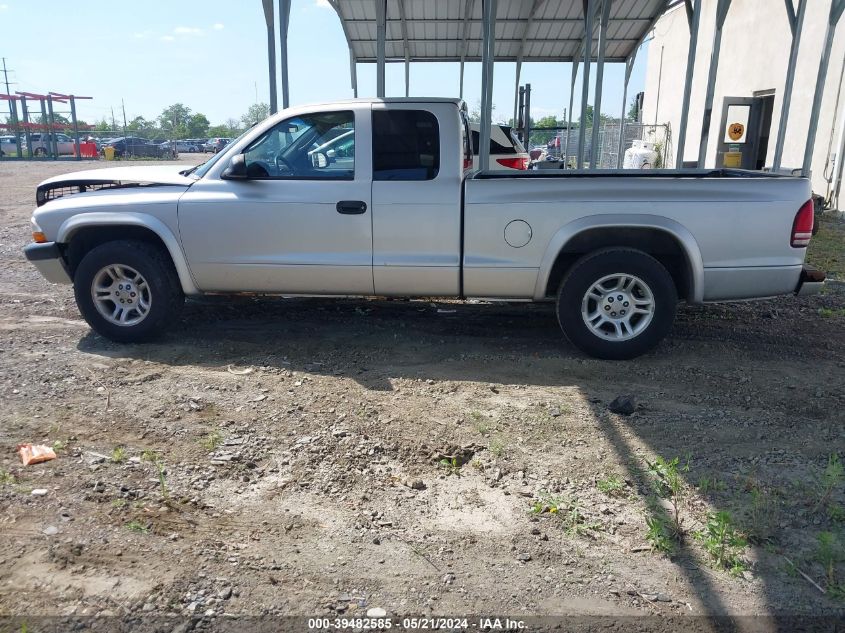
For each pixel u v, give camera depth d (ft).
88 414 14.84
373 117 18.51
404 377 17.21
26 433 13.87
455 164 18.29
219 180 18.95
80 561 9.95
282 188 18.61
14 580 9.50
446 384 16.79
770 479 12.46
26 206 51.70
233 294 19.71
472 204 18.11
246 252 18.86
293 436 13.99
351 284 18.98
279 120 18.88
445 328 21.56
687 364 18.38
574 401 15.87
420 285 18.81
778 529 11.00
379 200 18.31
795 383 17.07
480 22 42.42
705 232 17.66
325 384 16.67
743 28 55.52
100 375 17.10
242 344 19.58
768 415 15.17
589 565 10.20
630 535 10.94
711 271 17.84
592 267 17.99
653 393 16.37
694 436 14.16
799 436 14.16
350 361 18.33
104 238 19.98
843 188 43.83
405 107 18.35
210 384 16.58
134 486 12.03
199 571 9.86
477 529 11.07
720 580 9.87
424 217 18.26
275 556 10.28
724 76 58.75
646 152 69.00
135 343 19.62
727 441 13.96
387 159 18.52
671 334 21.15
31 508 11.24
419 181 18.30
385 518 11.34
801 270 18.21
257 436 13.98
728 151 55.06
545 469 12.91
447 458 13.25
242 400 15.66
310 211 18.49
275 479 12.43
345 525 11.12
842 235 38.99
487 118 27.43
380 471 12.79
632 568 10.14
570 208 17.87
